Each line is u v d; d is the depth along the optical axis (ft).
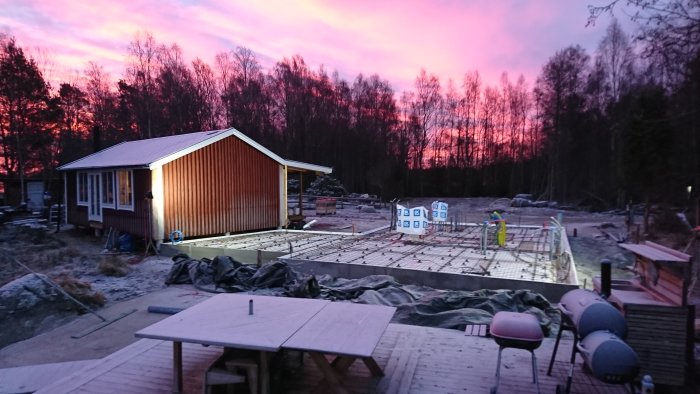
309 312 13.34
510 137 164.35
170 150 45.60
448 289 27.81
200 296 26.37
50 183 105.70
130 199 45.44
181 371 12.19
